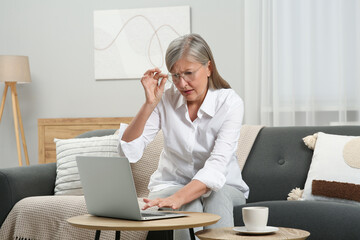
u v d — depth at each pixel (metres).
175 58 1.99
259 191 2.62
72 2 4.71
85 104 4.69
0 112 4.53
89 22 4.68
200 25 4.46
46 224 2.32
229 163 2.32
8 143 4.84
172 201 1.77
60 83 4.74
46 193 2.82
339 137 2.55
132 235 2.26
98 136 3.16
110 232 2.25
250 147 2.74
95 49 4.65
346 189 2.32
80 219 1.62
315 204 2.11
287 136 2.73
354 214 2.00
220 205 1.91
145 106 2.06
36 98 4.78
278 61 4.23
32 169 2.78
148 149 2.85
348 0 4.08
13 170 2.63
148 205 1.70
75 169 2.87
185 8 4.46
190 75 2.01
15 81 4.41
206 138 2.17
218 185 1.90
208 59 2.06
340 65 4.08
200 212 1.74
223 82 2.21
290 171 2.60
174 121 2.20
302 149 2.65
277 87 4.21
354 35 4.08
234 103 2.17
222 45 4.41
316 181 2.41
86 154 2.91
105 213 1.65
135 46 4.57
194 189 1.84
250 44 4.30
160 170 2.30
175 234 1.86
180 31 4.48
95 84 4.68
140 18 4.56
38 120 4.49
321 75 4.17
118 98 4.62
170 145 2.22
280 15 4.23
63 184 2.84
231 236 1.46
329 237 2.01
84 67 4.69
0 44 4.85
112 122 4.34
